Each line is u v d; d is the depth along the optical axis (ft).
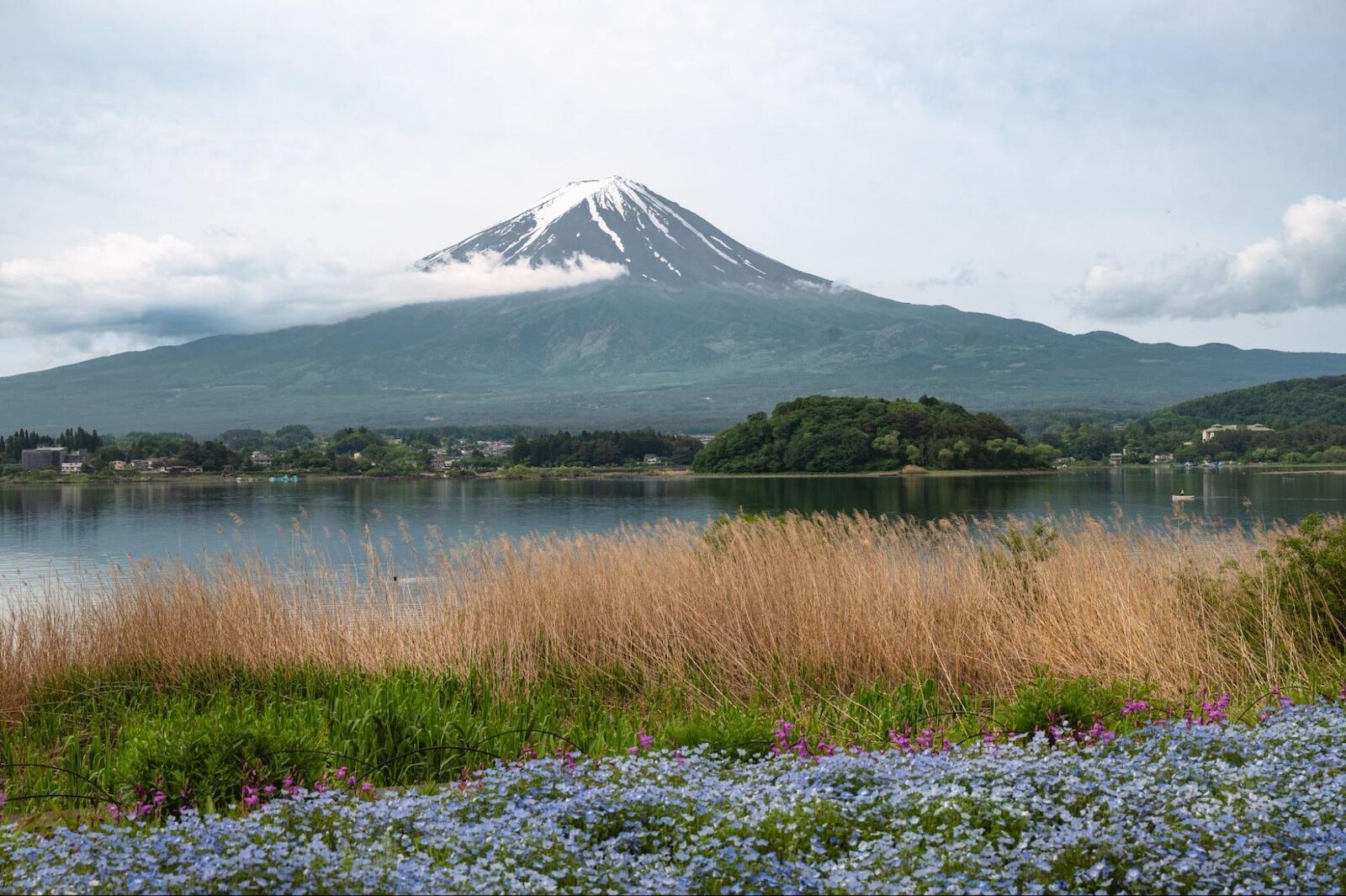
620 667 39.22
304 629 39.37
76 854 15.90
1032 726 25.85
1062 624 36.35
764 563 43.24
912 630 36.83
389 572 45.24
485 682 35.04
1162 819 16.88
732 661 37.42
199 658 37.78
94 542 159.94
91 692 36.06
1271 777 18.72
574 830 16.57
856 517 50.49
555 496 353.92
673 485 426.10
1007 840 16.21
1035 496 284.41
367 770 25.70
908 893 14.44
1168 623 34.40
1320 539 36.96
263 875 15.29
